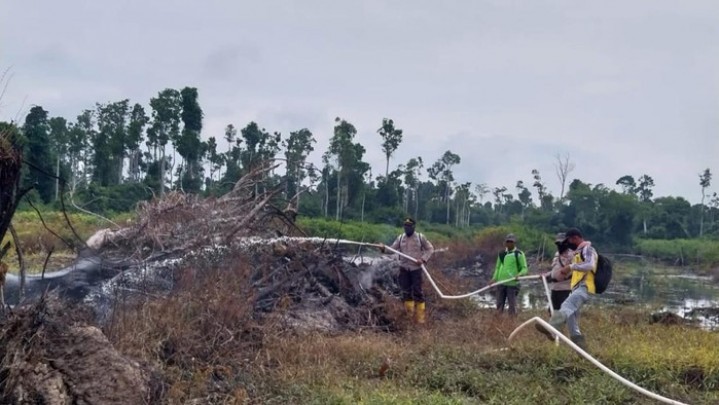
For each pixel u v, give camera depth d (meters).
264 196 11.23
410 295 11.56
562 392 7.41
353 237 21.28
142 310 7.39
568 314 8.81
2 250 6.41
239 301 8.27
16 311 6.08
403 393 6.89
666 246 41.28
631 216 44.62
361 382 7.32
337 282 11.55
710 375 7.96
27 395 5.46
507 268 12.34
